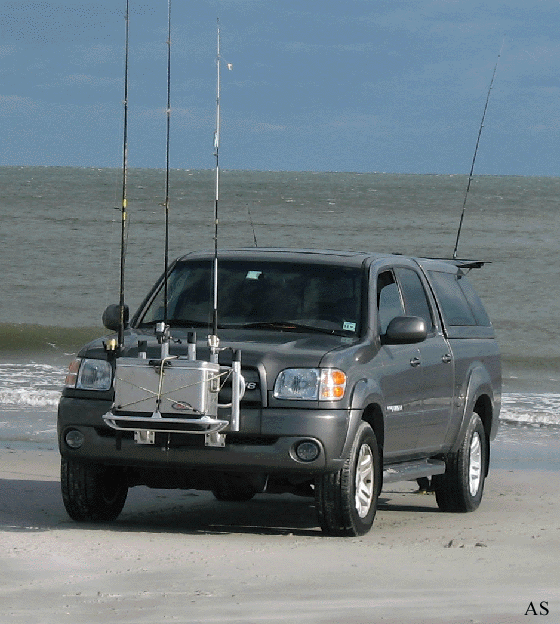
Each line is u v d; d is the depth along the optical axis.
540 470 26.23
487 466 21.42
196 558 14.21
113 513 17.88
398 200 163.00
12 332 53.16
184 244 93.00
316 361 16.09
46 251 86.94
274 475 16.73
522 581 13.10
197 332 17.44
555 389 42.97
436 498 20.42
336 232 109.69
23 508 18.94
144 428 15.67
